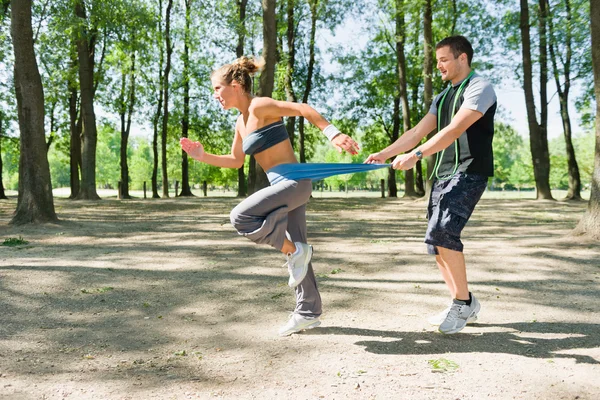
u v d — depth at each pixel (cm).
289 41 2255
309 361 270
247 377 247
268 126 311
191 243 759
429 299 412
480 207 1698
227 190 6619
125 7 1717
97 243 759
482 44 2162
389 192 2825
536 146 2033
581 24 1673
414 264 575
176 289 453
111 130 2911
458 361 268
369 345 296
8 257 616
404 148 318
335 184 6394
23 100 976
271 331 328
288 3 2042
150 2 2638
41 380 244
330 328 333
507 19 2091
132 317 363
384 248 703
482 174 312
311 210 1562
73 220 1118
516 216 1290
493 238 805
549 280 484
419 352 283
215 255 643
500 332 321
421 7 1670
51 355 282
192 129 3061
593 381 239
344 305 395
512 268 545
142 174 6512
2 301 405
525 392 227
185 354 283
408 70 2753
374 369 256
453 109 315
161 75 2827
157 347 296
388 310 379
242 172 2945
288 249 313
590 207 734
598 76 709
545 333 318
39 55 2058
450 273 323
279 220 302
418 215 1340
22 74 972
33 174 988
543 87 2144
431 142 293
